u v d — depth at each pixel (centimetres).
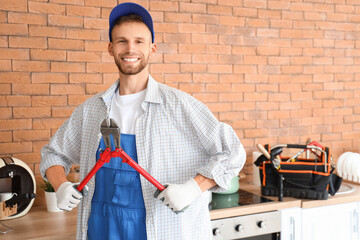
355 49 299
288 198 219
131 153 131
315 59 286
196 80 252
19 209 196
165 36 242
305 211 214
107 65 231
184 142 134
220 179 125
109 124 116
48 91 218
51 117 219
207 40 253
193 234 136
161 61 242
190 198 120
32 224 184
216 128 130
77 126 145
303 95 284
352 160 261
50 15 215
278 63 275
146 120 132
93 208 135
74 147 148
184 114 132
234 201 213
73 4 220
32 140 216
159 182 131
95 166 120
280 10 273
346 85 298
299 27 279
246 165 268
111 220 130
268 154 219
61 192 124
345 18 294
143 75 137
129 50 127
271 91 274
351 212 226
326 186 214
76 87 224
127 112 135
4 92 208
